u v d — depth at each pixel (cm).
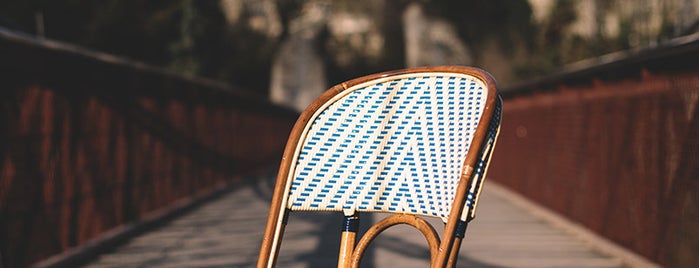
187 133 745
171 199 671
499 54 2689
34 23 1752
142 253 433
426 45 2820
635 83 414
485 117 123
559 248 455
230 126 1007
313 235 503
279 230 146
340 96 154
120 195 518
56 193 398
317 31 3203
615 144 450
